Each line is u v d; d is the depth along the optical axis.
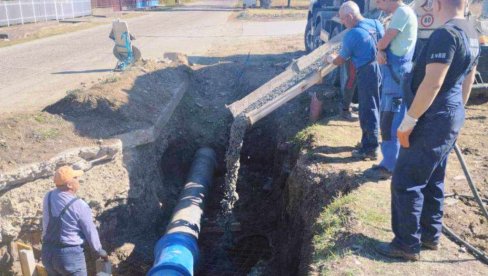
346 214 5.04
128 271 7.19
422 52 3.68
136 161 7.79
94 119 7.78
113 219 7.32
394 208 4.11
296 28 23.45
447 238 4.56
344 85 8.12
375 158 6.41
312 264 4.53
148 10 43.53
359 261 4.25
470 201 5.23
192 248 6.29
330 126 7.88
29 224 6.41
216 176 9.77
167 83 10.20
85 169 6.96
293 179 6.85
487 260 4.16
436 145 3.69
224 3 57.16
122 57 12.72
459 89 3.68
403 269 4.10
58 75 12.52
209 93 11.42
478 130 7.46
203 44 18.17
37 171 6.38
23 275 5.85
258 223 8.20
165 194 8.77
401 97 5.30
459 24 3.52
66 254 5.07
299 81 7.56
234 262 7.32
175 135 9.70
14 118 7.13
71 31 23.94
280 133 9.05
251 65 12.70
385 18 7.99
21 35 21.33
